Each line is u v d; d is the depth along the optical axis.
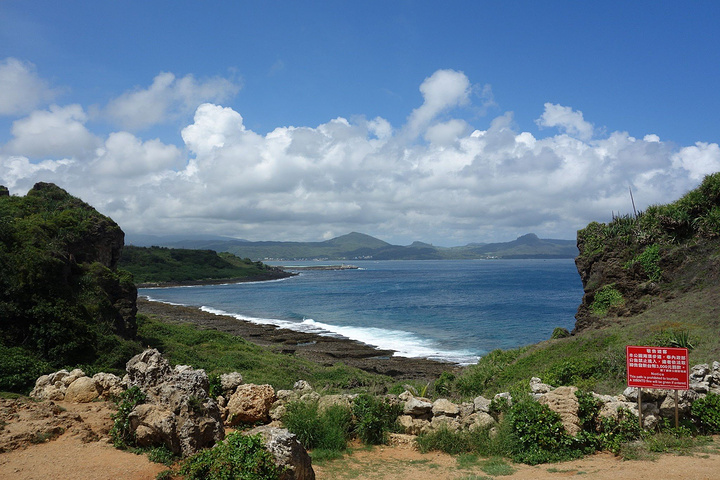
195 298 129.12
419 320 77.94
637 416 12.02
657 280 31.81
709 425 11.95
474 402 14.07
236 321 78.69
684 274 30.69
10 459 8.76
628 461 10.35
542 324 71.31
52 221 46.22
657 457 10.39
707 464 9.69
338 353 50.22
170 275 198.50
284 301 116.81
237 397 13.04
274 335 64.00
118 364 27.88
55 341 25.94
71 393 13.06
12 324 25.72
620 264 34.19
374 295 128.62
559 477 9.67
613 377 19.86
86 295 35.28
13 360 17.14
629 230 35.66
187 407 10.05
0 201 50.25
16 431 9.74
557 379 20.91
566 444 11.23
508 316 80.94
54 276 30.88
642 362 11.98
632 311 31.19
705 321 23.38
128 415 10.00
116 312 37.53
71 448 9.52
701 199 33.09
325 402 13.88
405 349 53.50
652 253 32.50
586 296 35.47
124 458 9.24
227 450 8.32
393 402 14.13
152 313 87.75
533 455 11.11
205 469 8.21
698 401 12.20
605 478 9.29
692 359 18.77
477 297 117.31
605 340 25.47
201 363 34.09
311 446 12.21
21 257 29.38
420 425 13.45
